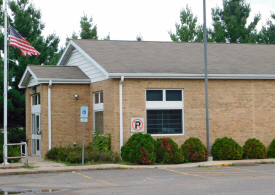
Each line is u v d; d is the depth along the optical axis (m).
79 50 23.44
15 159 19.16
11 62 30.27
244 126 21.84
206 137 21.16
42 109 22.11
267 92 22.30
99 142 20.64
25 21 31.69
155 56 23.20
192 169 17.44
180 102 21.06
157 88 20.67
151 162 18.88
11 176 15.59
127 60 21.78
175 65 21.77
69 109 22.45
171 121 20.94
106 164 18.62
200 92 21.27
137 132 20.09
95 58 21.61
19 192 11.97
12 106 27.53
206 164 18.70
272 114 22.33
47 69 23.06
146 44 25.77
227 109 21.64
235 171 16.66
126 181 14.08
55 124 22.16
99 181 14.14
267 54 25.91
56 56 34.19
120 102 19.97
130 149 19.02
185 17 41.31
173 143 19.48
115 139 19.86
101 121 21.77
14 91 28.45
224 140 20.61
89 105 22.80
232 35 42.38
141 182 13.80
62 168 17.11
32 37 31.92
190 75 20.62
